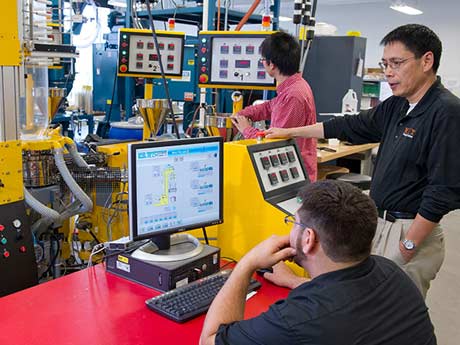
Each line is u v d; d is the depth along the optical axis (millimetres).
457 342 2934
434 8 10172
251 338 1023
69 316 1397
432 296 3518
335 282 1031
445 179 1757
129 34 3244
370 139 2246
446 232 4988
